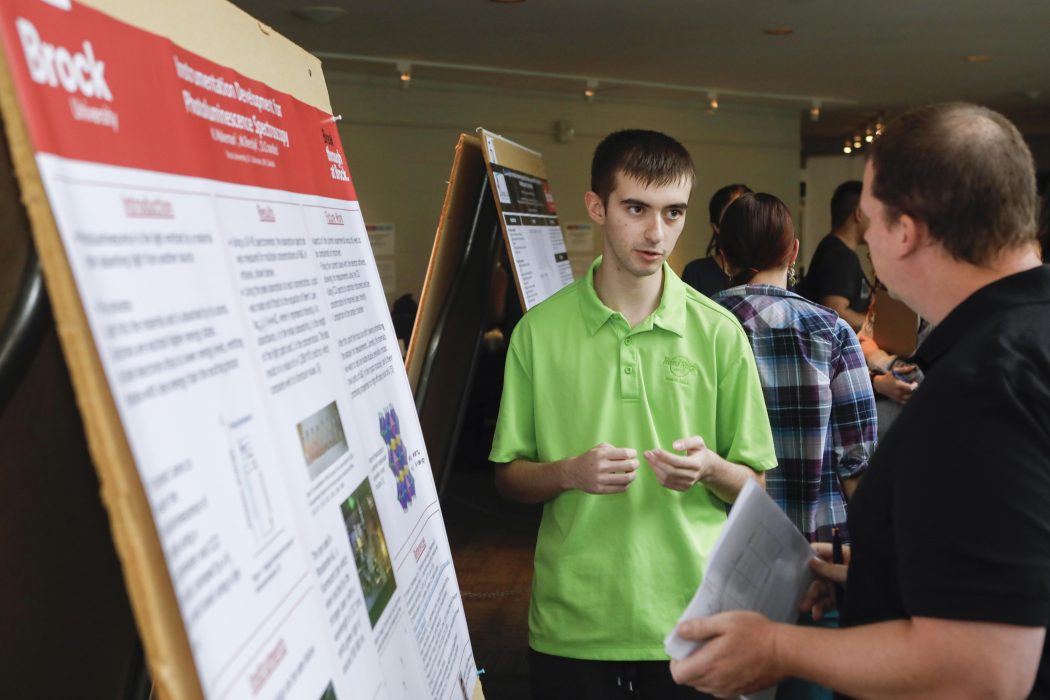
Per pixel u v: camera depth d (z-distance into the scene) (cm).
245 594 65
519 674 299
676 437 161
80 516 120
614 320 162
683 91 834
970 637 81
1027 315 87
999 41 651
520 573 401
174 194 66
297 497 78
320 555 80
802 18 576
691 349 163
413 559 112
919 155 91
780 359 198
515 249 257
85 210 53
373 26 579
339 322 102
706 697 157
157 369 58
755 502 115
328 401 91
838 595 128
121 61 62
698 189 929
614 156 159
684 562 158
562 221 851
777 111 968
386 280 759
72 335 52
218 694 59
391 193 754
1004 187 89
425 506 126
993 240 90
